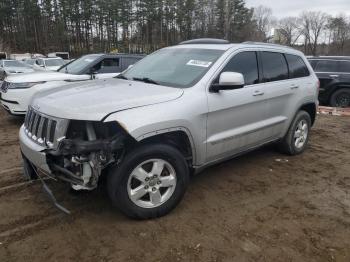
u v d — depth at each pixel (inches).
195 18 2292.1
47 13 2625.5
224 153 170.1
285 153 229.3
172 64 176.9
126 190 133.3
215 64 164.1
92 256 121.3
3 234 132.9
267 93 187.3
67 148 124.2
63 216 145.7
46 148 131.7
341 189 180.5
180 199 148.7
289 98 208.4
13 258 119.6
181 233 135.0
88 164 125.9
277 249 127.0
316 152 242.8
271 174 197.6
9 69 763.4
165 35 2402.8
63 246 126.3
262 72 189.0
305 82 222.1
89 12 2566.4
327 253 125.5
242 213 151.9
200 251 124.7
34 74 317.7
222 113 161.5
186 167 147.2
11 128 304.2
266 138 197.3
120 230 136.1
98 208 152.3
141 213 138.6
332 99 441.7
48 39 2689.5
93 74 326.3
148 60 196.9
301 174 199.3
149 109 134.7
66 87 163.5
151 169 139.0
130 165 131.3
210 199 163.8
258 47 191.3
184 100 145.9
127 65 356.8
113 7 2443.4
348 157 233.9
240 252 124.7
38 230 135.8
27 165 158.4
